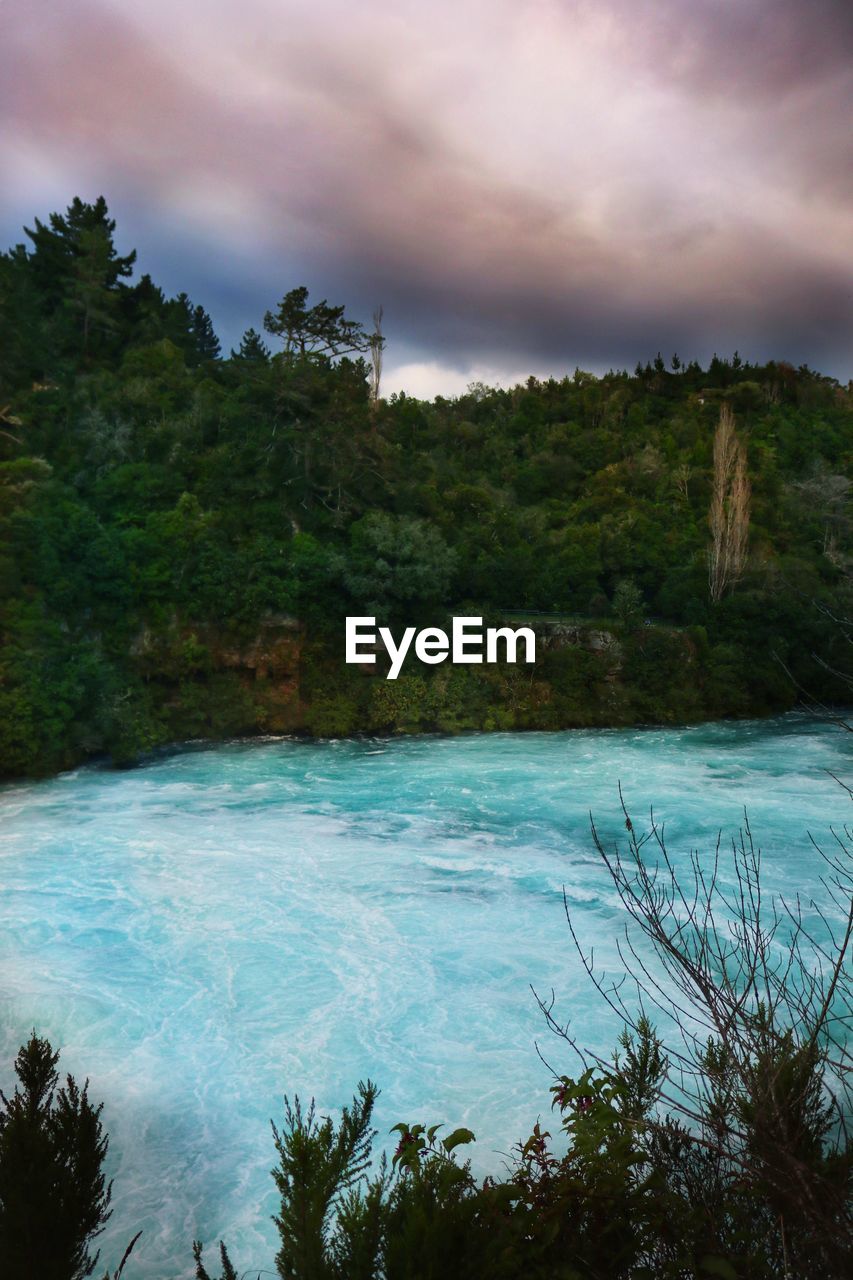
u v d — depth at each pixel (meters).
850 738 51.19
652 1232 4.28
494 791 37.91
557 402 114.38
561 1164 4.77
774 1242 3.85
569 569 66.44
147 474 54.50
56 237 83.19
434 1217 4.25
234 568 51.25
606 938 21.72
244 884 26.16
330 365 72.06
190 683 49.06
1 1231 4.51
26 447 54.38
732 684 58.94
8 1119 4.82
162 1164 13.42
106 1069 16.06
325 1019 17.86
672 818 33.19
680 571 67.25
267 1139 14.01
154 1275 11.14
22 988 19.22
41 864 27.98
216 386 71.94
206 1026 17.64
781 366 137.00
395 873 27.12
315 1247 4.50
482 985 19.23
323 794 37.44
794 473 99.62
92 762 43.56
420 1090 15.18
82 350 78.06
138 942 21.86
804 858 27.48
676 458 96.81
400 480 68.50
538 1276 4.21
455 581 62.22
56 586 45.31
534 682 55.84
